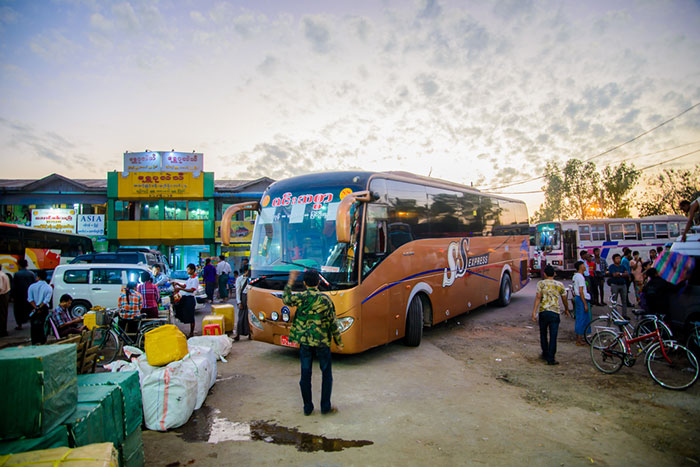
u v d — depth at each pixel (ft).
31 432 8.17
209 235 89.25
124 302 25.55
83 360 15.55
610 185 164.66
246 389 19.31
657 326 20.63
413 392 18.61
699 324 21.72
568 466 12.21
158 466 12.32
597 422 15.34
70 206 88.58
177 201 90.33
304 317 16.26
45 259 62.80
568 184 180.34
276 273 23.06
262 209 25.30
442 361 23.75
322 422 15.46
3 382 8.22
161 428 14.67
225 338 25.41
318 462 12.50
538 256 81.56
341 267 21.61
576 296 27.73
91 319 25.31
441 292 30.42
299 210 23.57
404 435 14.32
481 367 22.56
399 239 25.66
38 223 86.28
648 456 12.84
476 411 16.42
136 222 88.28
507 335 30.83
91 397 10.28
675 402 17.20
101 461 7.41
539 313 23.80
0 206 87.04
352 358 24.52
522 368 22.35
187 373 15.76
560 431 14.60
